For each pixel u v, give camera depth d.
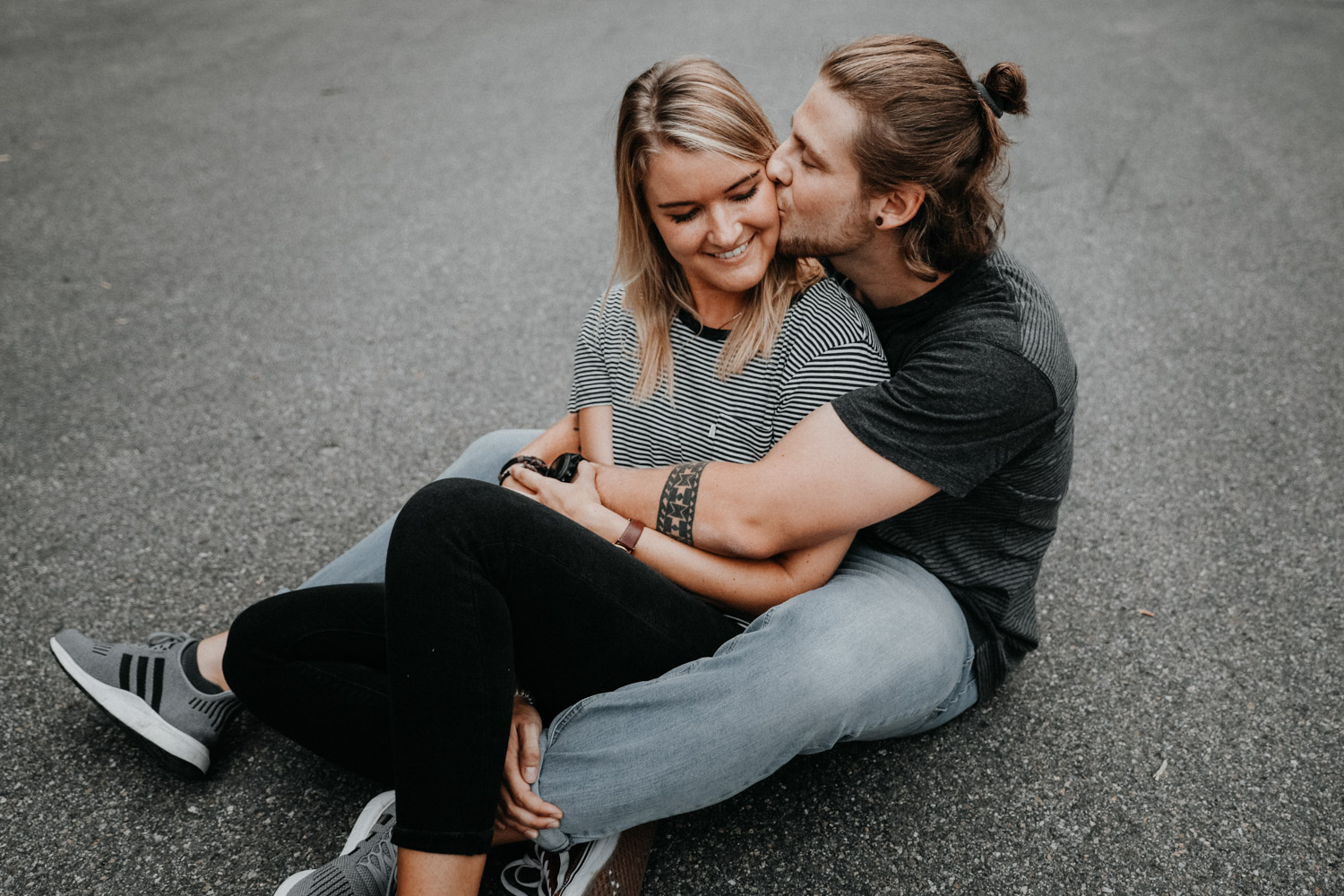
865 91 1.45
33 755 1.86
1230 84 6.00
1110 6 8.07
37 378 3.18
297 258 4.02
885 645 1.51
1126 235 4.09
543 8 8.23
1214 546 2.38
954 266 1.55
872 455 1.49
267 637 1.59
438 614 1.38
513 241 4.16
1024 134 5.19
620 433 1.87
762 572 1.62
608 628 1.49
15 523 2.51
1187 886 1.60
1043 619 2.17
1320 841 1.66
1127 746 1.85
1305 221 4.16
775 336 1.64
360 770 1.62
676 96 1.50
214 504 2.60
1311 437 2.78
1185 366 3.17
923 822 1.72
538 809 1.47
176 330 3.48
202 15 8.09
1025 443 1.49
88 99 5.99
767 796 1.77
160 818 1.74
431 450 2.83
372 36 7.44
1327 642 2.08
